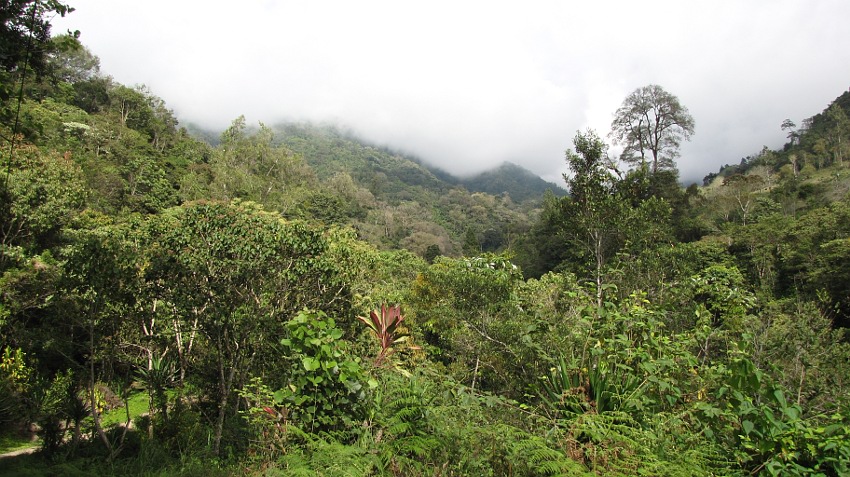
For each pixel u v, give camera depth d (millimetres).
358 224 66438
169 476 4348
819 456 2541
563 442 2994
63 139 31281
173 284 7312
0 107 3807
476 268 8742
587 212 11086
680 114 33469
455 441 2887
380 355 4535
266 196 36562
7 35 3408
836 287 18359
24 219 13016
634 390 3656
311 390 3268
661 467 2498
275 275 7781
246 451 4324
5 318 9234
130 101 47875
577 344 4590
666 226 11008
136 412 8195
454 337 8633
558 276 7969
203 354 8781
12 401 7113
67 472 4832
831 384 5500
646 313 4363
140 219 9062
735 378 3086
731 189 40438
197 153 47156
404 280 17797
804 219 25141
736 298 7641
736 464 2787
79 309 6453
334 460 2625
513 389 5711
